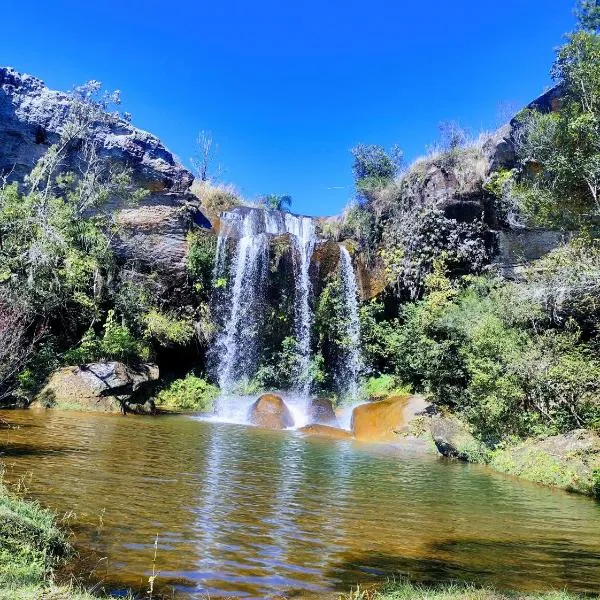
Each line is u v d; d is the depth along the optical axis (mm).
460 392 15242
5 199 16547
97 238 19016
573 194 13586
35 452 8672
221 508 6449
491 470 11219
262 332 22453
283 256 22359
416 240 20453
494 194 19031
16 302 14656
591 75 12688
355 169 26000
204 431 13570
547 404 12000
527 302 14242
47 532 4516
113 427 12469
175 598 3912
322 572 4691
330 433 15477
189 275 21406
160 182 21797
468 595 4145
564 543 6121
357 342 21688
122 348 17531
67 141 19391
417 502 7762
